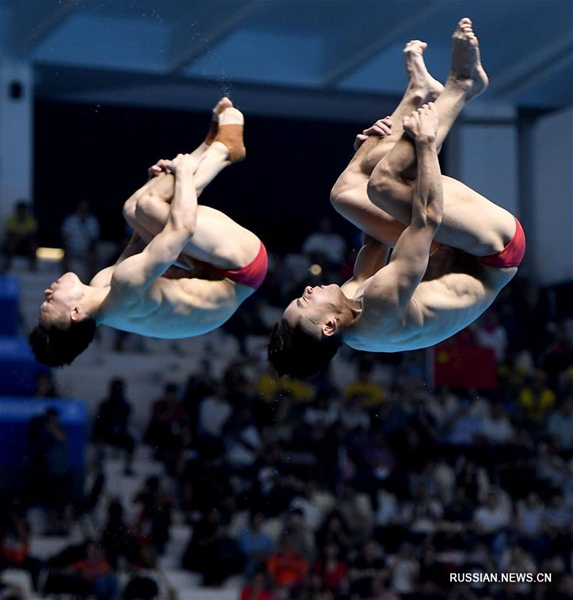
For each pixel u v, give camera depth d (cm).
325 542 1889
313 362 799
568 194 2698
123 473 2052
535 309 2617
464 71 813
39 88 2577
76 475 1973
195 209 827
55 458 1942
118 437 2077
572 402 2350
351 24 2214
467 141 2745
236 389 2139
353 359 2477
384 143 848
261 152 2861
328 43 2328
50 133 2731
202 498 1975
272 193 2898
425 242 755
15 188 2531
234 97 2559
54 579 1755
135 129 2708
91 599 1745
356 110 2666
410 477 2075
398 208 775
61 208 2788
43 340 823
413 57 870
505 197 2759
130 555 1822
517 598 1908
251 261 875
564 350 2534
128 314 823
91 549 1792
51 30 2292
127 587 1777
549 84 2634
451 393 2316
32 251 2486
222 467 2031
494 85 2648
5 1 2202
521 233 823
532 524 2047
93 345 2373
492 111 2742
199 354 2448
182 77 2402
